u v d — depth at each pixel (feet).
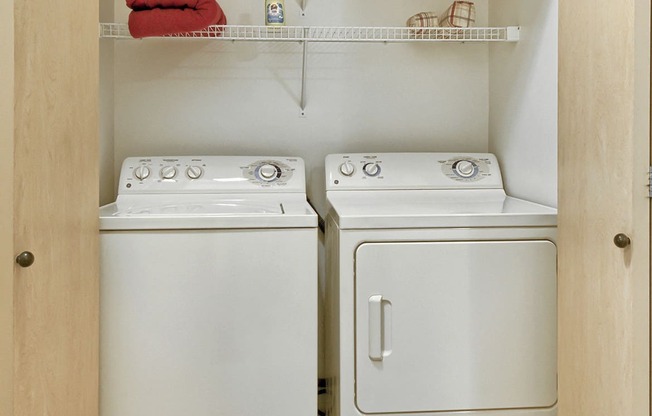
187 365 5.32
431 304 5.41
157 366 5.30
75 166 4.57
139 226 5.24
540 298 5.48
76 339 4.63
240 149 7.85
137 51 7.71
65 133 4.38
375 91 7.97
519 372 5.49
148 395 5.30
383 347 5.41
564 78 4.80
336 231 5.74
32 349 3.93
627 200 3.92
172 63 7.75
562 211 4.90
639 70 3.81
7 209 3.63
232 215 5.34
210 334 5.33
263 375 5.37
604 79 4.17
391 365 5.40
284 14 7.36
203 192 7.07
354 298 5.37
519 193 7.02
